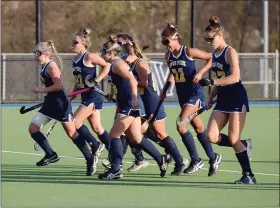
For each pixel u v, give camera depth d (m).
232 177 32.28
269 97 75.12
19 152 39.28
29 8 107.69
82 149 32.12
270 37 111.88
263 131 49.97
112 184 30.25
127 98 30.12
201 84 28.81
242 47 111.88
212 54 29.86
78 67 33.19
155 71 72.38
